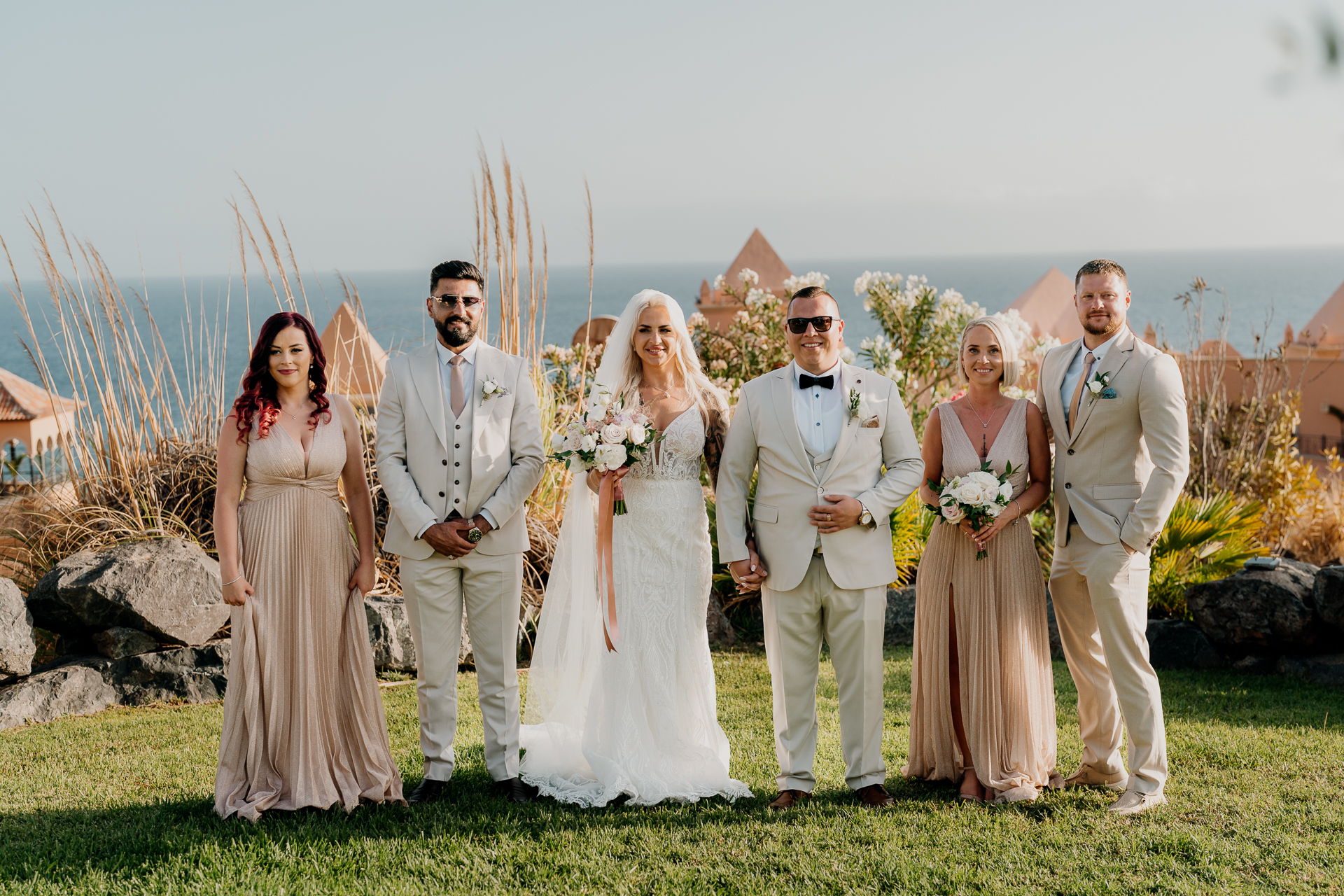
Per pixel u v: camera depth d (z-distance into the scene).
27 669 5.34
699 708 4.11
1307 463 9.78
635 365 4.16
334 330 7.31
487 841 3.51
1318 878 3.15
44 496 6.61
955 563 4.01
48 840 3.54
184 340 6.91
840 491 3.85
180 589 5.70
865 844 3.48
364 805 3.82
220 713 5.32
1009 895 3.08
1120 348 3.84
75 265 6.47
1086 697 4.05
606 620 4.00
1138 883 3.15
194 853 3.36
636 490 4.07
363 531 4.03
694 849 3.44
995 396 4.10
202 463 6.63
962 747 4.04
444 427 3.94
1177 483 3.67
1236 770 4.20
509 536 4.03
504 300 6.77
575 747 4.18
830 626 3.91
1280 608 5.87
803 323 3.89
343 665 3.87
